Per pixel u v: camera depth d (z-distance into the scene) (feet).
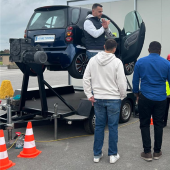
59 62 17.48
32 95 19.99
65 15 17.49
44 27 18.17
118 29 19.08
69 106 15.75
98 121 11.75
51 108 16.88
